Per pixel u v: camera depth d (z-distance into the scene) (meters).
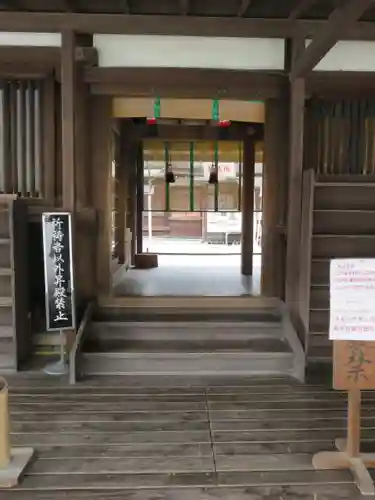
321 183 4.24
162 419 3.15
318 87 4.70
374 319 2.54
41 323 4.43
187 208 9.64
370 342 2.56
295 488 2.45
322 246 4.33
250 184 7.46
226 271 7.63
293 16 4.00
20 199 4.42
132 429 3.02
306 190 4.25
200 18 4.01
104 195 5.04
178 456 2.72
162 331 4.39
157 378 3.85
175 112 5.14
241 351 4.05
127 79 4.72
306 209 4.23
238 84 4.77
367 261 2.52
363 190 4.35
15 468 2.53
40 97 4.62
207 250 11.42
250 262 7.36
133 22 4.00
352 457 2.63
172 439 2.90
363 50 4.74
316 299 4.29
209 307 4.85
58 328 3.91
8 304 4.02
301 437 2.94
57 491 2.41
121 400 3.44
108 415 3.21
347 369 2.56
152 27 4.02
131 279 6.64
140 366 3.96
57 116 4.70
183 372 3.95
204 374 3.93
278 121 5.02
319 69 4.75
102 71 4.69
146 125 7.70
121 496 2.37
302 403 3.41
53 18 3.98
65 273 3.91
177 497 2.37
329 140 4.79
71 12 4.00
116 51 4.74
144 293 5.43
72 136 4.15
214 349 4.10
